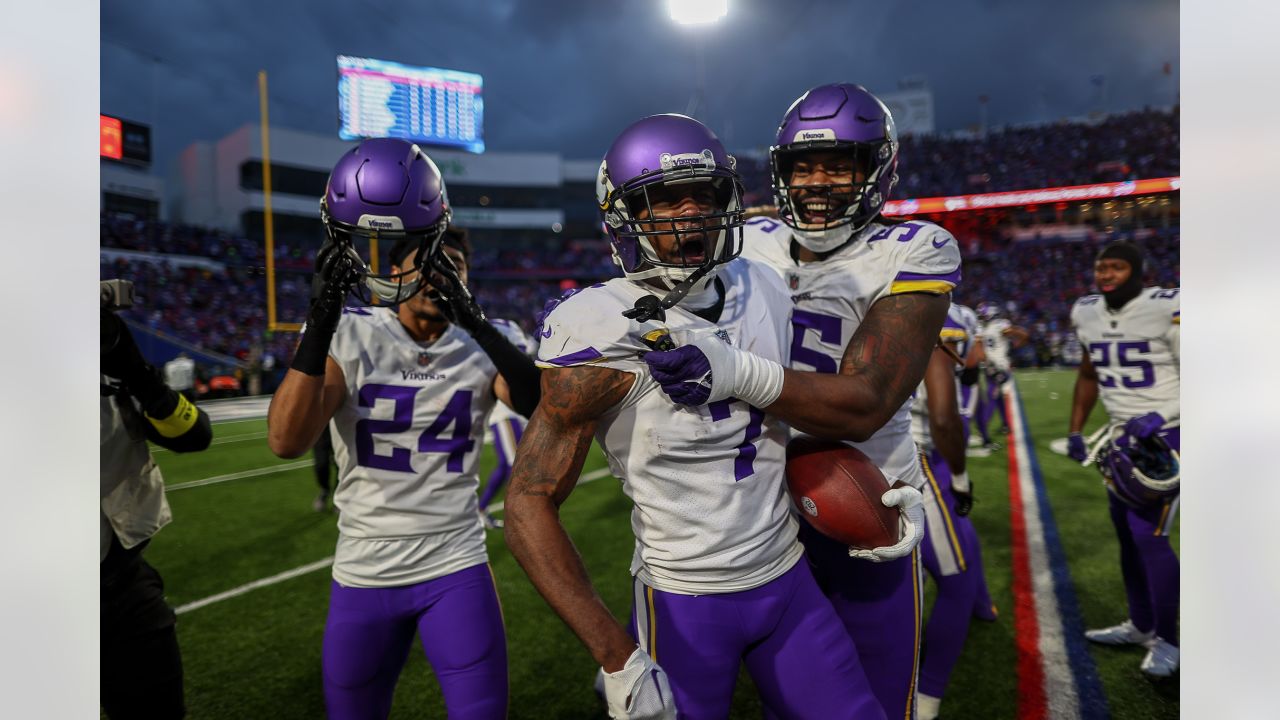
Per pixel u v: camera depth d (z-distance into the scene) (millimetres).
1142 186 27641
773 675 1325
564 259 34688
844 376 1258
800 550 1398
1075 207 29344
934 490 2189
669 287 1285
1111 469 2553
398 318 1874
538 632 2920
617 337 1184
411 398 1781
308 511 5141
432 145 31344
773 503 1314
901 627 1595
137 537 1649
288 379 1622
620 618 3049
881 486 1365
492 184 35250
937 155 33531
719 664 1271
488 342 1720
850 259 1588
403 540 1737
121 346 1568
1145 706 2252
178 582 3629
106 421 1609
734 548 1260
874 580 1598
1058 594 3207
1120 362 2695
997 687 2391
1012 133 33656
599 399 1184
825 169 1523
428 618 1733
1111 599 3141
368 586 1735
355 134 29062
